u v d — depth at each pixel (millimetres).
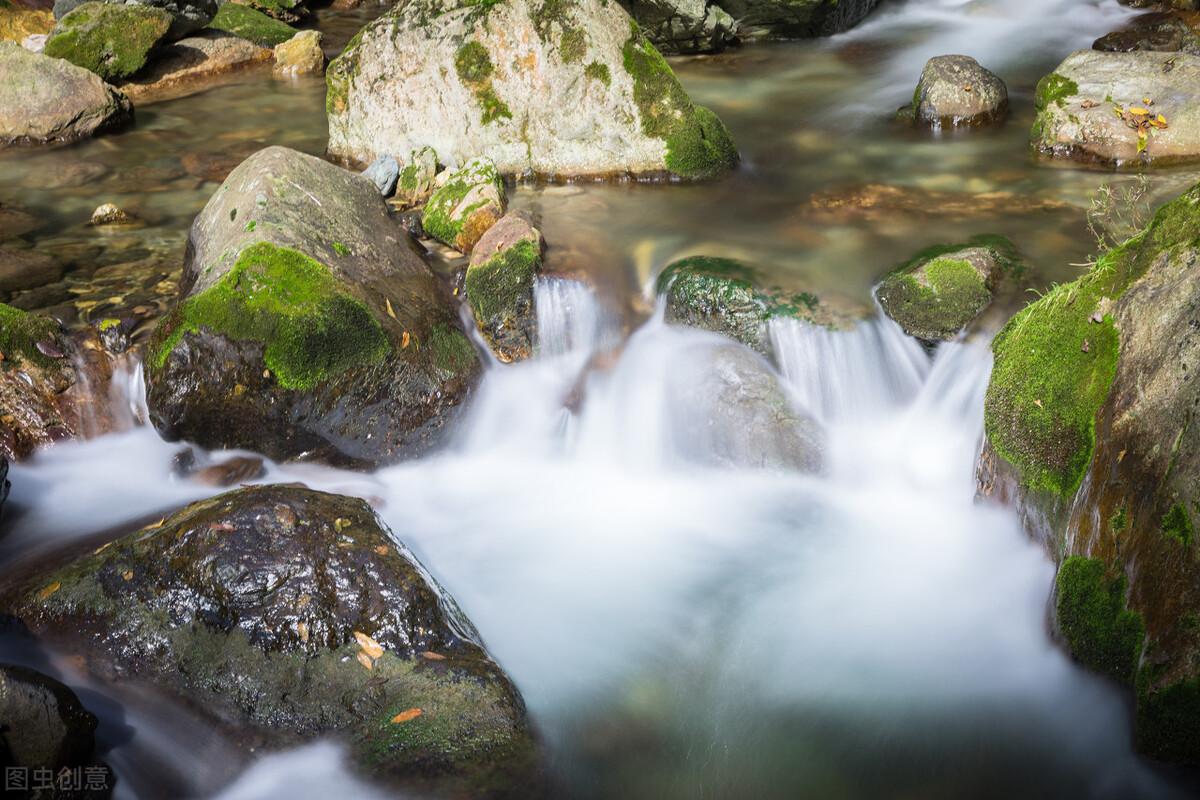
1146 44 9734
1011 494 4824
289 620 4121
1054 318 4781
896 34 11375
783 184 7660
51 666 4125
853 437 5824
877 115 8984
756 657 4645
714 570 5195
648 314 6387
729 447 5773
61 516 5316
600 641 4711
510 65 7637
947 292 5898
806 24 11086
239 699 3998
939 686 4445
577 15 7523
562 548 5344
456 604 4625
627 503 5691
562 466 5926
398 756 3795
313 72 11531
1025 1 11922
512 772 3803
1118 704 3805
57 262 6914
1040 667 4316
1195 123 7551
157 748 3861
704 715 4344
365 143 8258
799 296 6113
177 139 9422
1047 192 7258
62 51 10414
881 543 5297
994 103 8586
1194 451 3662
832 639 4730
